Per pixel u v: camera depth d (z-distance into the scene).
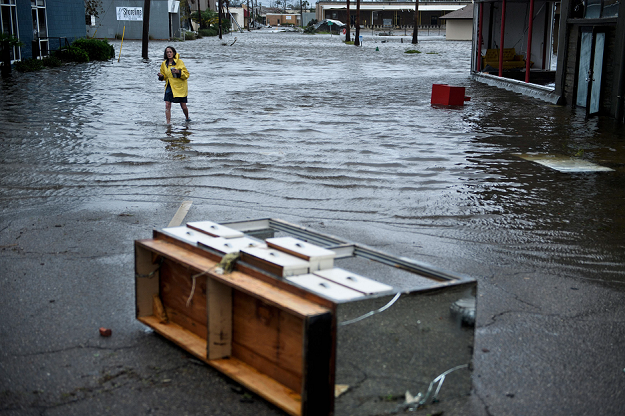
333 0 129.62
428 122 14.29
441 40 73.25
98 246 5.91
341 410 3.06
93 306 4.55
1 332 4.09
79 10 36.50
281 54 40.59
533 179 9.04
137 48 44.16
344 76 25.61
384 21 126.81
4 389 3.41
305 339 2.92
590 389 3.59
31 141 11.12
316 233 4.17
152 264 4.15
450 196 8.06
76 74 24.31
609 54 15.40
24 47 27.14
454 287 3.30
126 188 8.17
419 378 3.27
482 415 3.28
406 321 3.18
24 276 5.11
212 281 3.48
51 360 3.74
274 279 3.30
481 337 4.21
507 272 5.48
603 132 13.22
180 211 7.13
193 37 66.00
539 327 4.39
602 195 8.22
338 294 3.06
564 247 6.20
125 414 3.19
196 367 3.68
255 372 3.46
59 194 7.83
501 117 15.27
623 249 6.16
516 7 26.20
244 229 4.45
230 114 14.84
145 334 4.12
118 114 14.48
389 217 7.10
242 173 9.06
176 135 11.98
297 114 15.09
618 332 4.36
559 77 18.05
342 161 9.98
